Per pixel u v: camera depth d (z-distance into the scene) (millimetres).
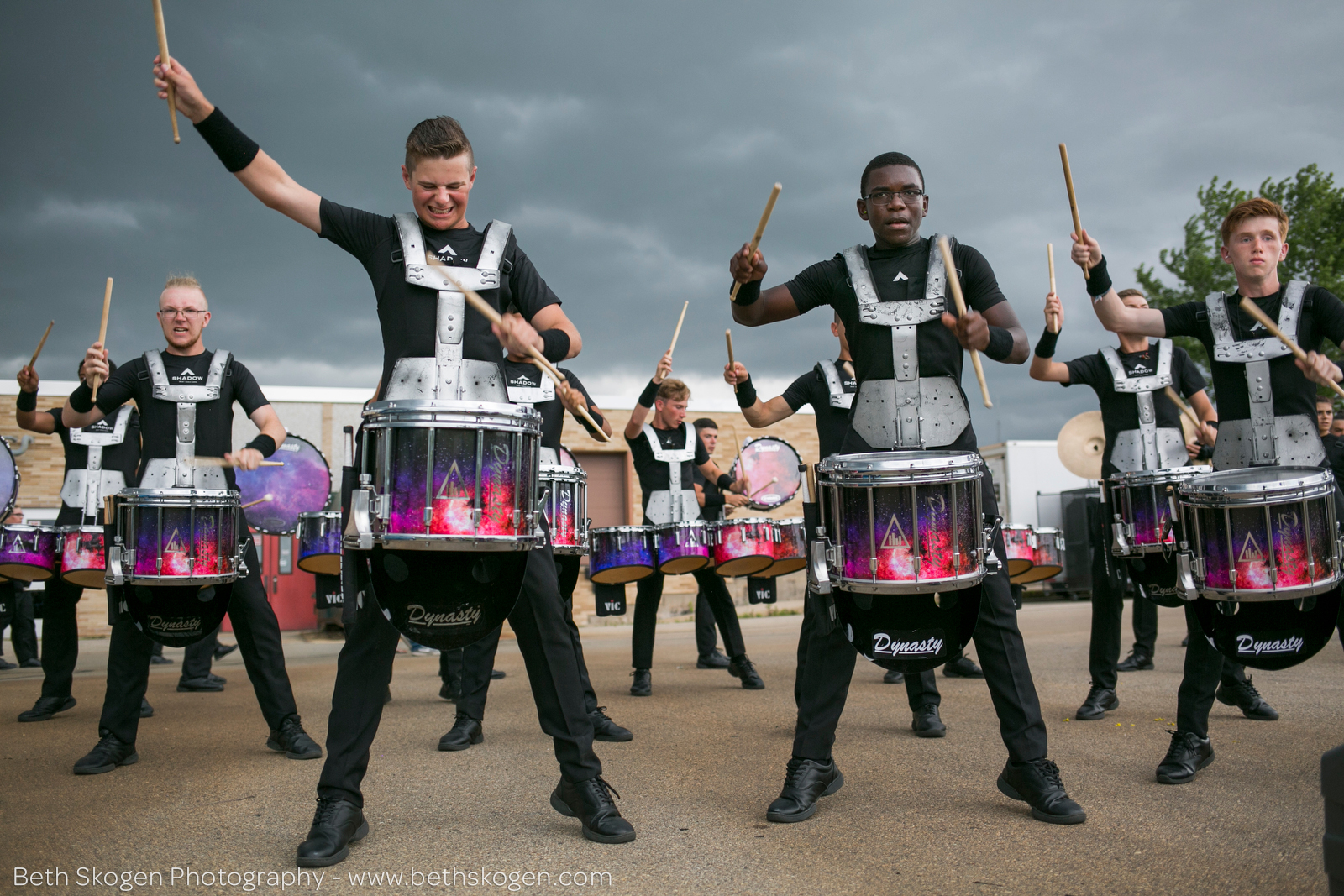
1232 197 18188
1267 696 5051
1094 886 2285
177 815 3119
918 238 3213
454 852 2664
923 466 2693
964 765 3629
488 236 2898
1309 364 3221
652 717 5035
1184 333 3771
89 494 6387
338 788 2676
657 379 6496
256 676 4129
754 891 2314
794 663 7668
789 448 8789
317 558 6246
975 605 2875
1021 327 3064
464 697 4359
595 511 15219
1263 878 2309
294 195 2785
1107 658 4660
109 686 3932
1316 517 3072
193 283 4316
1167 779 3258
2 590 6117
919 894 2262
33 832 2934
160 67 2535
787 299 3225
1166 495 4441
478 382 2740
